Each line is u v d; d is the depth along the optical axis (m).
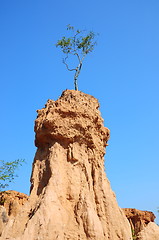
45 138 27.03
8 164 42.34
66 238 22.58
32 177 26.05
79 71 33.47
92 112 27.94
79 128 26.80
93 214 23.72
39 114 28.06
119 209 25.70
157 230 27.81
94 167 26.48
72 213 24.09
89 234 22.91
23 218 23.53
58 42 36.78
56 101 27.92
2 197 41.97
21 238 21.36
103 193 25.50
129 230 25.47
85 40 36.81
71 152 26.27
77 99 27.75
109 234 24.14
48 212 22.72
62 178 25.23
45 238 21.67
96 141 27.56
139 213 56.81
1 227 28.56
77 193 25.09
